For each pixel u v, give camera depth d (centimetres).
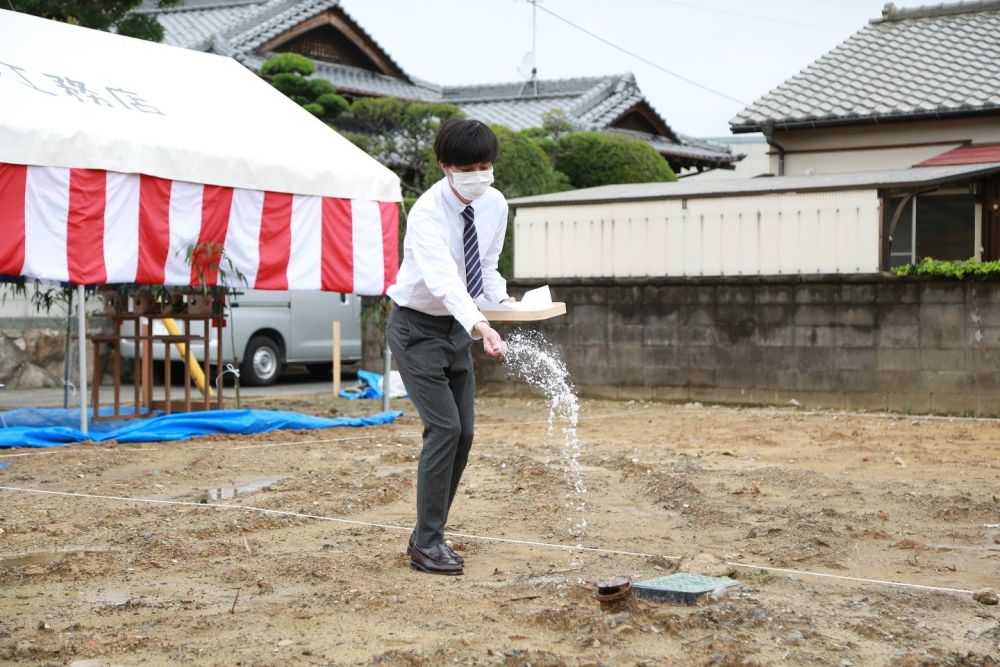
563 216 1229
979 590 389
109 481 666
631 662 311
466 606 369
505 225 432
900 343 1038
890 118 1461
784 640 330
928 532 501
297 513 544
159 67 1034
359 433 928
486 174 402
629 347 1177
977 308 1004
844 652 320
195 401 1043
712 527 511
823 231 1081
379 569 425
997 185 1319
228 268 922
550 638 336
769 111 1555
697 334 1138
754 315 1107
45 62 917
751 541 480
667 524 523
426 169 1730
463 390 437
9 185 791
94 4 1380
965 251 1348
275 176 944
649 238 1177
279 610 365
